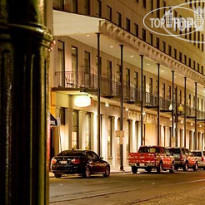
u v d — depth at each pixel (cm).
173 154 5353
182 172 5141
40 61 347
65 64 4766
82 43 5103
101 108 5444
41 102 348
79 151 3681
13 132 334
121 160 4928
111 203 1964
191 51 8919
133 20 6297
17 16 341
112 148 5731
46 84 354
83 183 3033
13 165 332
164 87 7531
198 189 2738
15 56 337
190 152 5631
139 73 6575
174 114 7256
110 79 5700
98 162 3753
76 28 4581
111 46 5247
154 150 4762
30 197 335
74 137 4916
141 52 5619
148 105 6344
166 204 1988
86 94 4744
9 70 336
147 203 2005
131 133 6284
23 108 339
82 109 5025
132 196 2261
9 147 333
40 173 342
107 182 3158
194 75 7700
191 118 8075
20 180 333
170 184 3095
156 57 6081
